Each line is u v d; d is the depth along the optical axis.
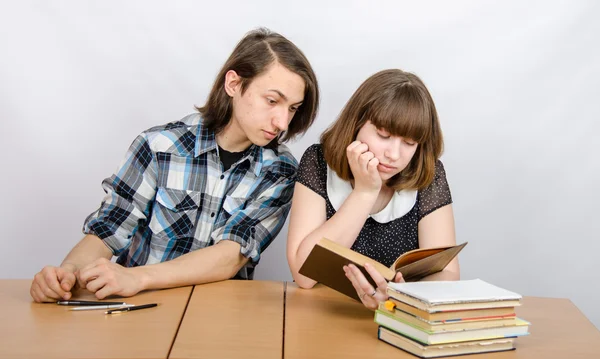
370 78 1.67
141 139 1.93
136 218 1.87
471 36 2.64
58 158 2.65
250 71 1.76
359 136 1.65
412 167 1.75
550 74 2.64
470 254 2.73
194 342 1.19
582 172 2.67
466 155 2.69
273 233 1.93
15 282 1.59
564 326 1.41
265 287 1.63
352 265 1.33
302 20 2.63
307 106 1.87
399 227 1.81
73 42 2.61
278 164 1.96
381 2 2.63
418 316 1.18
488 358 1.19
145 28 2.62
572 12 2.62
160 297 1.50
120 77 2.63
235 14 2.62
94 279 1.47
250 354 1.14
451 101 2.66
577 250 2.70
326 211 1.80
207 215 1.94
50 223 2.68
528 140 2.67
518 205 2.70
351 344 1.23
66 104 2.63
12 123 2.62
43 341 1.16
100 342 1.17
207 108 1.93
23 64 2.60
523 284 2.73
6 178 2.65
